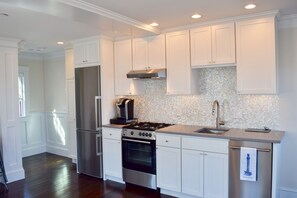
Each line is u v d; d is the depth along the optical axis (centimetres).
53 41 473
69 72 531
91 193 377
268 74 315
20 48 483
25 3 248
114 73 460
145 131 379
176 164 350
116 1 270
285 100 338
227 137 305
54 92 627
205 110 396
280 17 329
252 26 323
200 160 328
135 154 397
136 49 428
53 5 255
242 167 295
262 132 329
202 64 362
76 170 493
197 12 313
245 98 362
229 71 373
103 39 434
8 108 432
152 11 307
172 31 388
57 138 624
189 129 366
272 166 280
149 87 451
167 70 395
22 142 603
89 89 447
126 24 336
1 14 306
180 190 347
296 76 330
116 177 425
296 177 334
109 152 428
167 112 433
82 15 293
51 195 372
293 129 334
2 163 403
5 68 427
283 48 337
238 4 285
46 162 554
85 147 458
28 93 617
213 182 320
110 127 421
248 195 296
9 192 386
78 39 455
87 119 452
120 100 452
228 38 341
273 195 281
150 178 378
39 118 642
